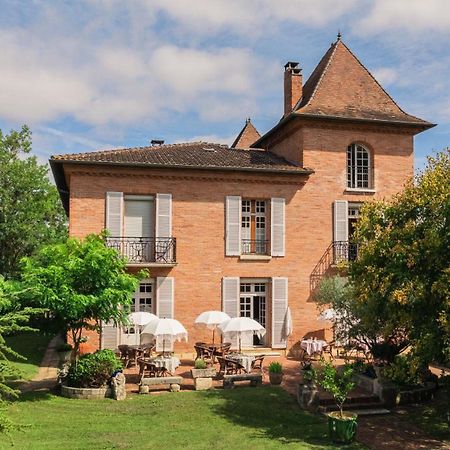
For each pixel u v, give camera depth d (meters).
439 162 13.13
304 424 12.41
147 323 16.69
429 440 11.60
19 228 29.19
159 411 13.03
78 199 19.16
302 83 24.23
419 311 11.68
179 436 11.31
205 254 20.16
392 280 12.09
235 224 20.52
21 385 15.15
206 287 20.08
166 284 19.61
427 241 11.23
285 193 21.12
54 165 19.44
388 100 23.38
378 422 12.78
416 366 11.09
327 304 19.94
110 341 18.97
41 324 14.20
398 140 22.28
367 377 14.91
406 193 13.02
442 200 11.54
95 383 14.32
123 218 19.69
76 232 19.06
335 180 21.53
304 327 20.91
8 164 29.80
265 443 11.03
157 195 19.78
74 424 11.85
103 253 13.94
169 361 16.34
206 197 20.31
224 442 11.02
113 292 13.87
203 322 17.67
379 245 12.61
